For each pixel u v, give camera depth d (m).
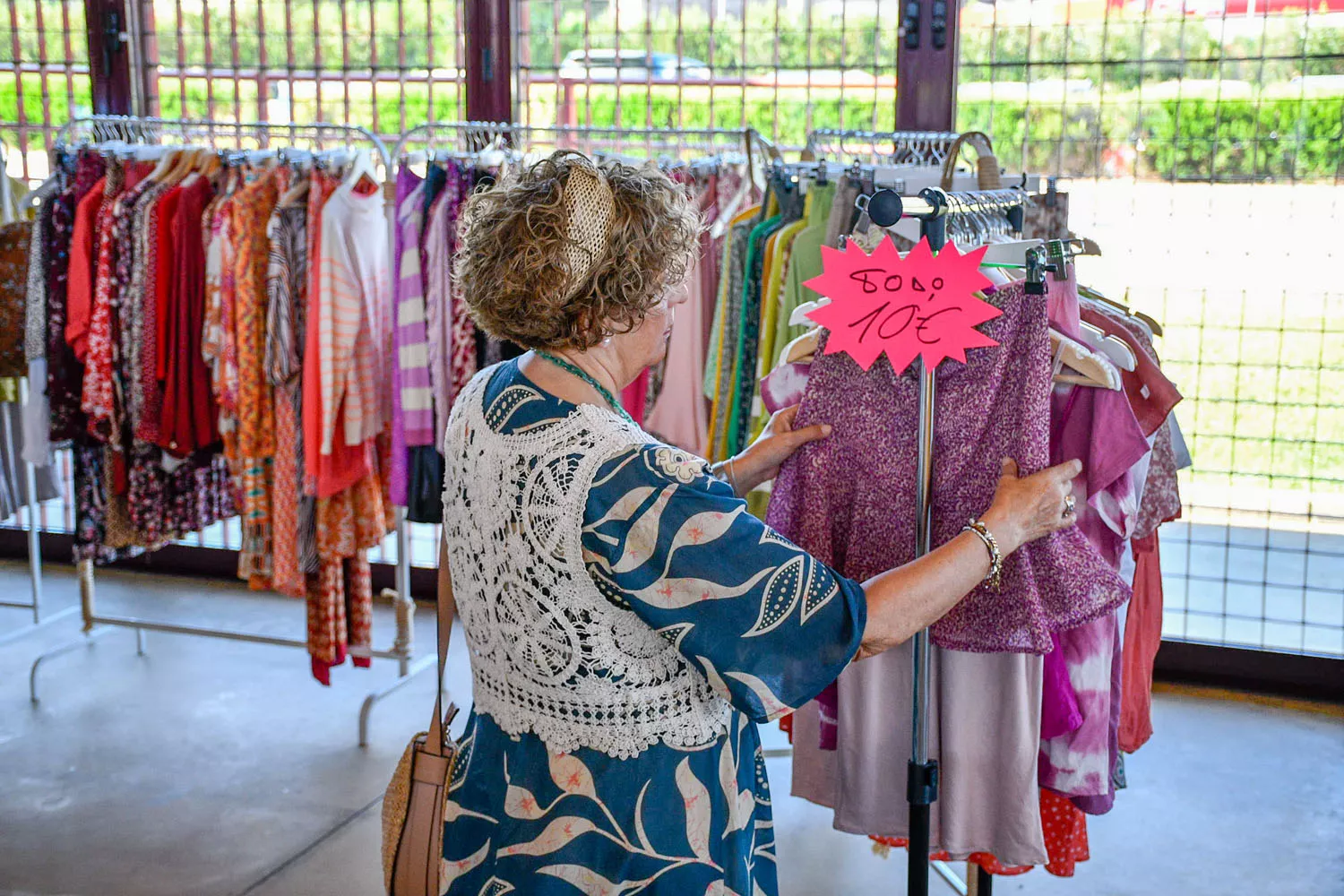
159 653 4.15
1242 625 3.95
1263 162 3.54
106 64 4.40
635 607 1.31
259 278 3.22
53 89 4.58
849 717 1.89
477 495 1.39
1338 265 3.52
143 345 3.31
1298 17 3.44
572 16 4.09
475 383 1.48
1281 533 3.80
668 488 1.29
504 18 4.09
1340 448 3.61
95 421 3.42
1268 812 3.11
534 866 1.38
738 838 1.44
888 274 1.57
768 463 1.73
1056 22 3.65
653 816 1.38
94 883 2.79
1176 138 3.61
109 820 3.07
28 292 3.46
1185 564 4.13
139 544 3.49
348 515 3.35
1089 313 1.89
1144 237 3.69
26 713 3.69
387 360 3.34
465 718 3.65
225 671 4.01
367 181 3.29
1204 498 3.79
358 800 3.19
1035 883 2.80
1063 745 1.89
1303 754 3.41
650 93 4.07
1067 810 2.02
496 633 1.40
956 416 1.67
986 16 3.70
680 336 3.15
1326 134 3.46
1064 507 1.56
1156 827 3.04
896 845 2.12
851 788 1.91
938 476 1.69
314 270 3.13
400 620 3.61
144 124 3.50
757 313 2.80
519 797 1.40
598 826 1.37
